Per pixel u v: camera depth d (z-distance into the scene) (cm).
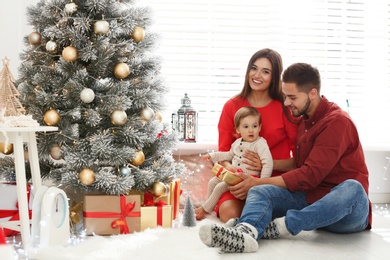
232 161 291
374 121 364
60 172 263
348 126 250
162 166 276
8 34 321
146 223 257
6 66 238
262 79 293
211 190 296
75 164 249
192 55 352
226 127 303
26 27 325
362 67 362
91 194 262
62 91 258
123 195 253
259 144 284
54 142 260
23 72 267
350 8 358
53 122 251
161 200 275
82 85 256
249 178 258
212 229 214
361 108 363
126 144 267
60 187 287
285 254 216
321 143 247
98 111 258
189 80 352
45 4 269
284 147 299
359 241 241
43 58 266
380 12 361
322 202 231
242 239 215
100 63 257
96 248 220
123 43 263
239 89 355
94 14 263
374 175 359
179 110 336
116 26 260
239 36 353
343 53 360
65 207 234
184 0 350
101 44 255
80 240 240
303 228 232
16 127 221
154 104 279
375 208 337
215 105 354
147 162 279
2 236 104
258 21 354
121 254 210
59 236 229
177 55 352
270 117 296
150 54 297
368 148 347
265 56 295
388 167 360
